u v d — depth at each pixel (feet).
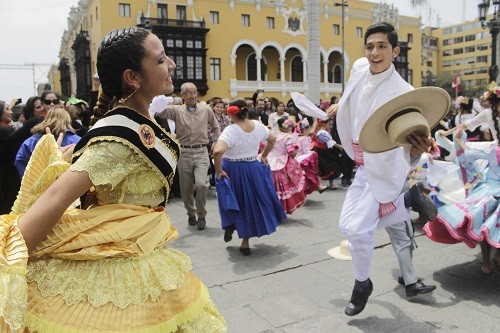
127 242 5.05
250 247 16.72
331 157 28.04
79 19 146.92
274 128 30.50
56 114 13.53
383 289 12.58
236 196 15.75
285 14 131.85
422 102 8.20
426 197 11.41
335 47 140.97
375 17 147.84
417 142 8.09
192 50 119.14
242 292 12.62
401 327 10.46
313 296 12.28
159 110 17.71
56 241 4.84
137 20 111.96
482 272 13.66
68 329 4.61
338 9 140.56
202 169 19.47
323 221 20.30
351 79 11.16
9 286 4.08
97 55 5.17
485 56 287.89
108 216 4.96
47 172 5.10
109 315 4.74
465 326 10.46
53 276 4.84
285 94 131.95
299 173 21.02
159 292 5.05
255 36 128.06
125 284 4.89
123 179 4.97
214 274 14.05
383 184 10.28
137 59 4.97
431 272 13.82
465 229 12.32
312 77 45.09
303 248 16.39
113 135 4.74
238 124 15.74
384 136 8.59
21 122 26.48
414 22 157.69
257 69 129.49
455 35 302.25
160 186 5.26
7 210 15.19
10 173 15.11
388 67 10.38
